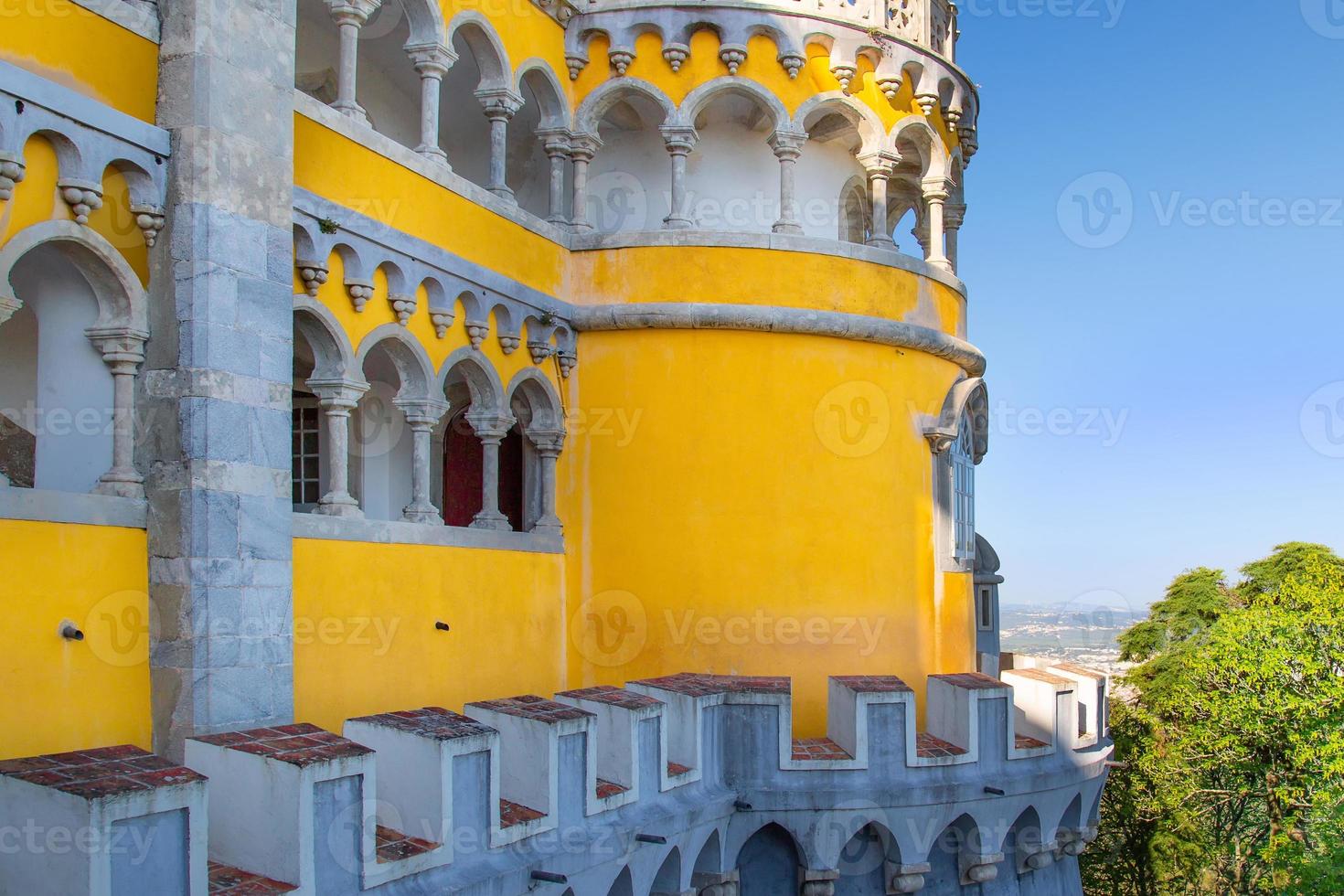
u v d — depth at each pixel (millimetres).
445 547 15289
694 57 18953
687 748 15281
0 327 13516
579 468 18625
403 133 20500
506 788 12500
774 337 18734
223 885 9359
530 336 17766
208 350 11258
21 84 10172
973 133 22188
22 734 10039
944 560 20750
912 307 20031
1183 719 36406
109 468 11320
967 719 17016
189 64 11430
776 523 18469
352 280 13945
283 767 9586
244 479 11570
